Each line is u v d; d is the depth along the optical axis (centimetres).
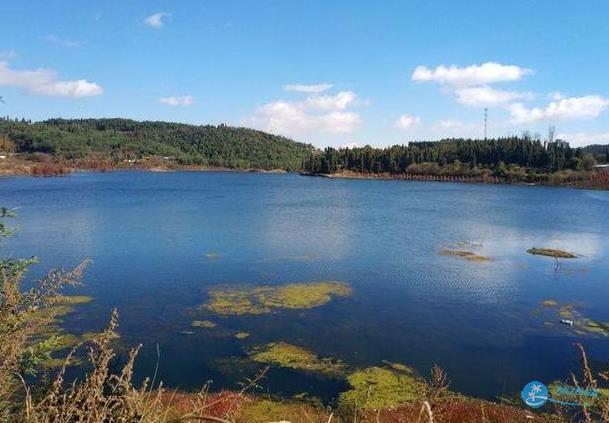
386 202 9331
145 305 2769
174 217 6569
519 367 2067
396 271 3722
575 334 2478
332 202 9194
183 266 3738
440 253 4466
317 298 2984
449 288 3291
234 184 14400
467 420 1475
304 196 10538
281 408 1616
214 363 2025
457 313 2770
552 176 15162
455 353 2202
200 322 2512
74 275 570
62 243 4519
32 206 7525
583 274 3775
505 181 15900
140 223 5928
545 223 6788
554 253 4541
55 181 13938
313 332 2419
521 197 11038
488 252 4603
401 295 3097
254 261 3966
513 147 16862
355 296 3047
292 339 2317
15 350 462
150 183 14075
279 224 6112
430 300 3009
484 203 9475
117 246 4456
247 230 5578
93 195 9712
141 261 3878
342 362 2070
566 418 830
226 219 6469
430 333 2444
